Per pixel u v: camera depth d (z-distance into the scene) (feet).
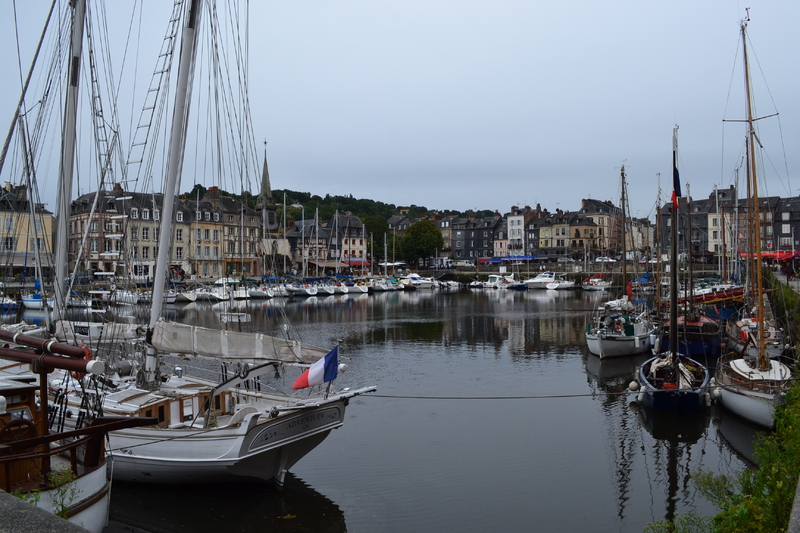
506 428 66.74
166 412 47.91
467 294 307.99
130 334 54.54
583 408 75.36
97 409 40.83
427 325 165.99
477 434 64.44
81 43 55.52
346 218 437.17
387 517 44.16
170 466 43.78
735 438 61.93
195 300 216.95
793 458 34.96
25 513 12.59
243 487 47.11
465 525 42.98
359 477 51.96
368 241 437.17
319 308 222.69
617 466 54.85
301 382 43.16
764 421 61.82
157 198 161.89
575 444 61.00
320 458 56.80
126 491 46.42
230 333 46.70
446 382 91.40
